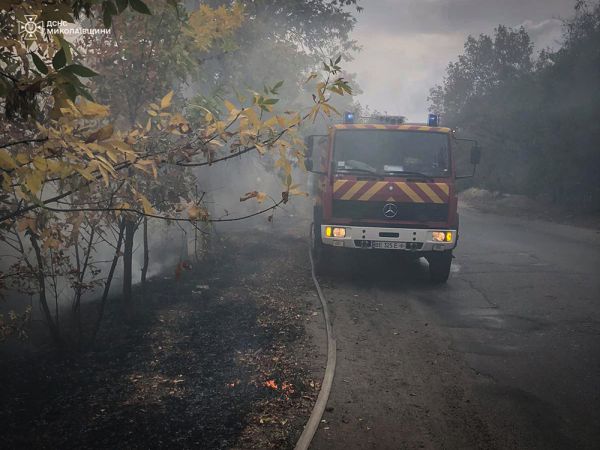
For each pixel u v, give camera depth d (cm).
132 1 228
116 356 536
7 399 437
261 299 764
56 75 220
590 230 1588
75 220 425
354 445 386
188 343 579
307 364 538
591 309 738
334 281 905
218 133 340
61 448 370
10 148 371
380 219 864
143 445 376
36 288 497
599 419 427
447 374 518
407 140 894
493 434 404
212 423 411
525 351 580
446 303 782
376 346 595
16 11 231
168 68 512
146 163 331
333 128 903
